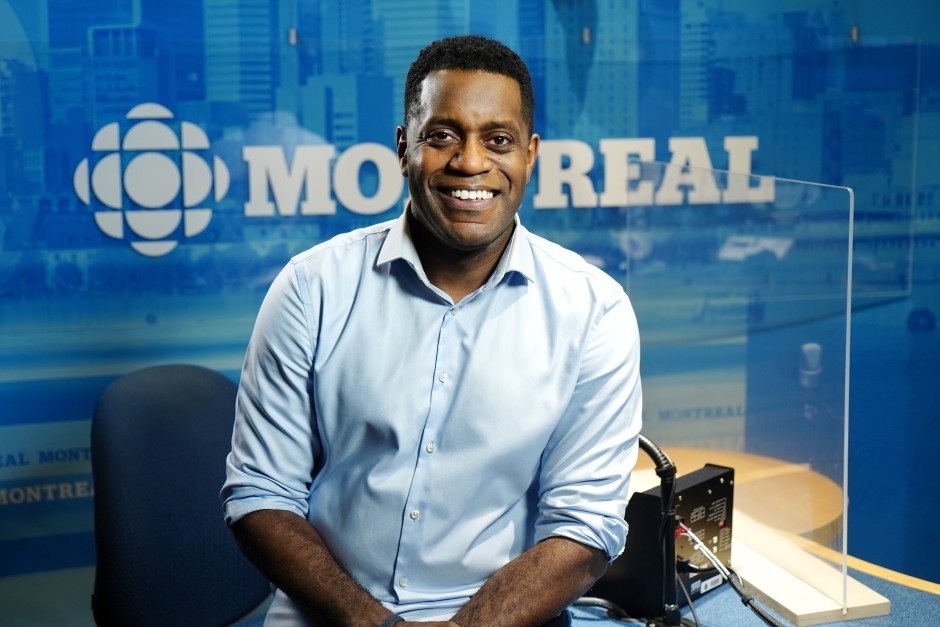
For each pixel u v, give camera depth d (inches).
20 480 115.3
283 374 59.9
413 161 56.7
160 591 74.5
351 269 60.4
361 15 115.2
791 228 71.0
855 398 129.6
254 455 60.6
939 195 127.0
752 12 121.3
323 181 117.0
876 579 75.8
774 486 75.0
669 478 66.7
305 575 57.0
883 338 128.6
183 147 113.9
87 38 111.0
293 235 117.2
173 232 114.7
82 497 116.8
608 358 61.1
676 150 122.0
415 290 59.7
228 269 116.3
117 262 114.3
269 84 114.7
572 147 120.0
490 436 59.1
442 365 59.2
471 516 60.5
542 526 61.1
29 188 111.8
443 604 60.5
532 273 60.4
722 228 77.7
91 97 111.7
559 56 118.6
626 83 120.1
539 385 59.9
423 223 58.4
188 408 77.6
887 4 123.2
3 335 113.1
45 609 117.6
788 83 122.8
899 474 131.6
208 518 76.9
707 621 68.6
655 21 119.7
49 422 115.3
